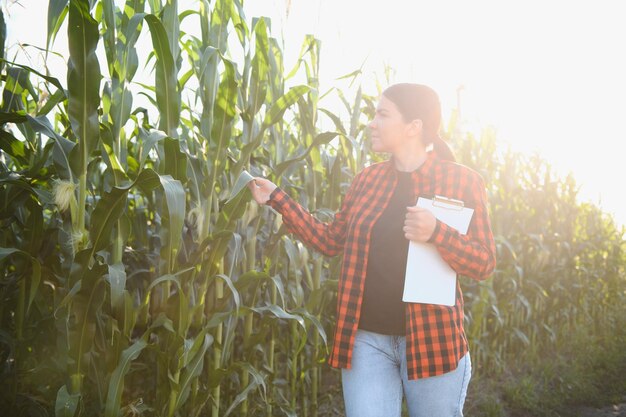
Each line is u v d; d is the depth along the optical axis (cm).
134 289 281
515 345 540
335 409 353
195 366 213
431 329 176
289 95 230
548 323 577
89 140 185
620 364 513
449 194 184
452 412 181
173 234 174
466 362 184
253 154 295
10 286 253
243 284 239
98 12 226
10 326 266
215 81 227
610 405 432
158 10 233
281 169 263
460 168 188
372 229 189
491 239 182
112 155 203
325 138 262
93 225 183
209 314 252
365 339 188
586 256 660
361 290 187
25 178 224
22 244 228
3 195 223
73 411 185
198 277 226
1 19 209
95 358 222
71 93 180
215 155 220
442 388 177
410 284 175
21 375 250
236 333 318
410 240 176
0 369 250
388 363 187
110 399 186
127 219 209
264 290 302
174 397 212
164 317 212
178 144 202
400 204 190
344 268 192
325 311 365
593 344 554
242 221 263
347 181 359
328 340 360
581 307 641
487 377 466
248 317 270
